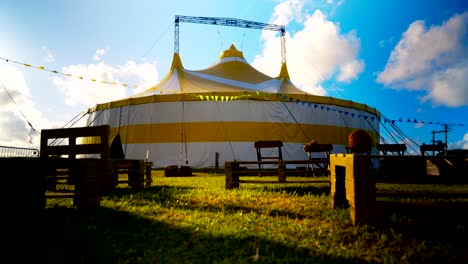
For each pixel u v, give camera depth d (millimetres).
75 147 6371
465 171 3676
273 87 22828
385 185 7910
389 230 2986
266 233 2980
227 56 28297
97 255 2359
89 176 4242
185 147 18250
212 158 18031
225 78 23594
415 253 2369
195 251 2447
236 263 2170
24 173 3135
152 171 16578
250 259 2266
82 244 2637
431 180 3855
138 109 19516
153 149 18531
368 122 22906
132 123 19500
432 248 2496
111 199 5312
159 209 4324
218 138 18297
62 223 3422
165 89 20859
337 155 4027
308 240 2752
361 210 3129
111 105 20734
